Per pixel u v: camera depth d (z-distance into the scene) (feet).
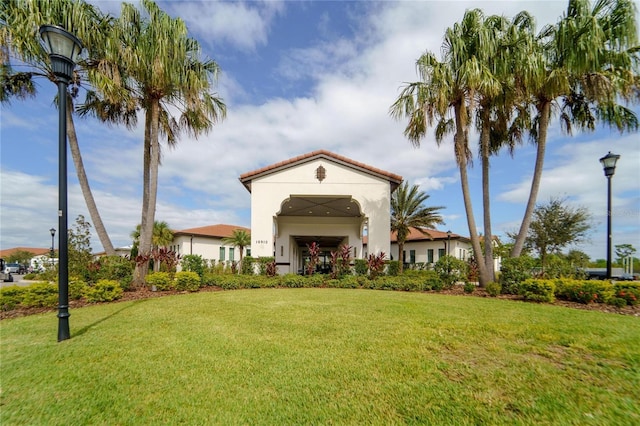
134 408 9.09
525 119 38.63
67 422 8.41
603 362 12.16
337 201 57.82
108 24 32.78
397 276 42.91
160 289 35.14
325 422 8.34
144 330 17.42
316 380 10.80
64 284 16.03
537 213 57.52
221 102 41.60
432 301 27.55
